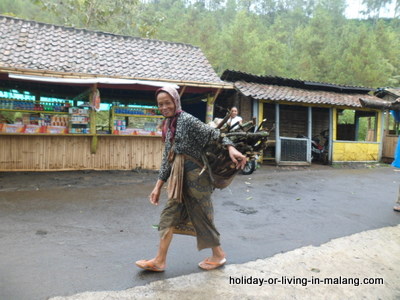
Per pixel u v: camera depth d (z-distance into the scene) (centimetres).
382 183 769
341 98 1134
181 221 272
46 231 363
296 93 1074
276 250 335
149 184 653
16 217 407
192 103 1032
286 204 529
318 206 525
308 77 1862
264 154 1155
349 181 777
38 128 699
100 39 909
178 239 354
